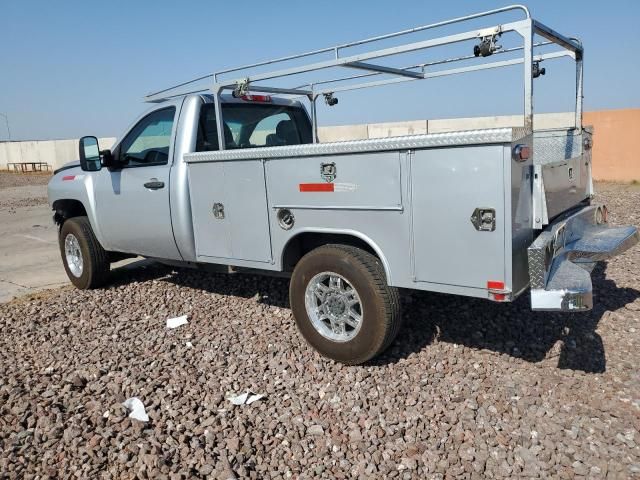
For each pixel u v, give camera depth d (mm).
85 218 6715
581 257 4078
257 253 4660
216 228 4953
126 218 5844
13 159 44094
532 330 4586
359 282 3918
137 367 4328
